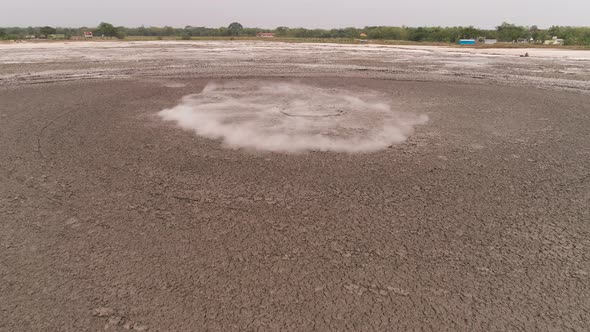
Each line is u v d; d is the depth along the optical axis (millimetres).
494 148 6688
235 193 4840
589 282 3244
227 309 2910
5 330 2686
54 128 7527
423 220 4223
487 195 4859
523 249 3709
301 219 4219
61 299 2996
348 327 2748
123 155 6137
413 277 3287
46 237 3836
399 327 2754
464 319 2834
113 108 9320
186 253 3588
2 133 7164
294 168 5699
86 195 4754
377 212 4391
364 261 3498
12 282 3176
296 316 2848
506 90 12445
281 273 3322
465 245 3766
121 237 3840
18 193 4789
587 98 11102
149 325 2750
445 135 7434
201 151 6395
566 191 4992
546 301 3025
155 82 13477
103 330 2699
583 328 2756
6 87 12023
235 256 3549
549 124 8258
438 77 15414
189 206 4488
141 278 3236
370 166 5812
